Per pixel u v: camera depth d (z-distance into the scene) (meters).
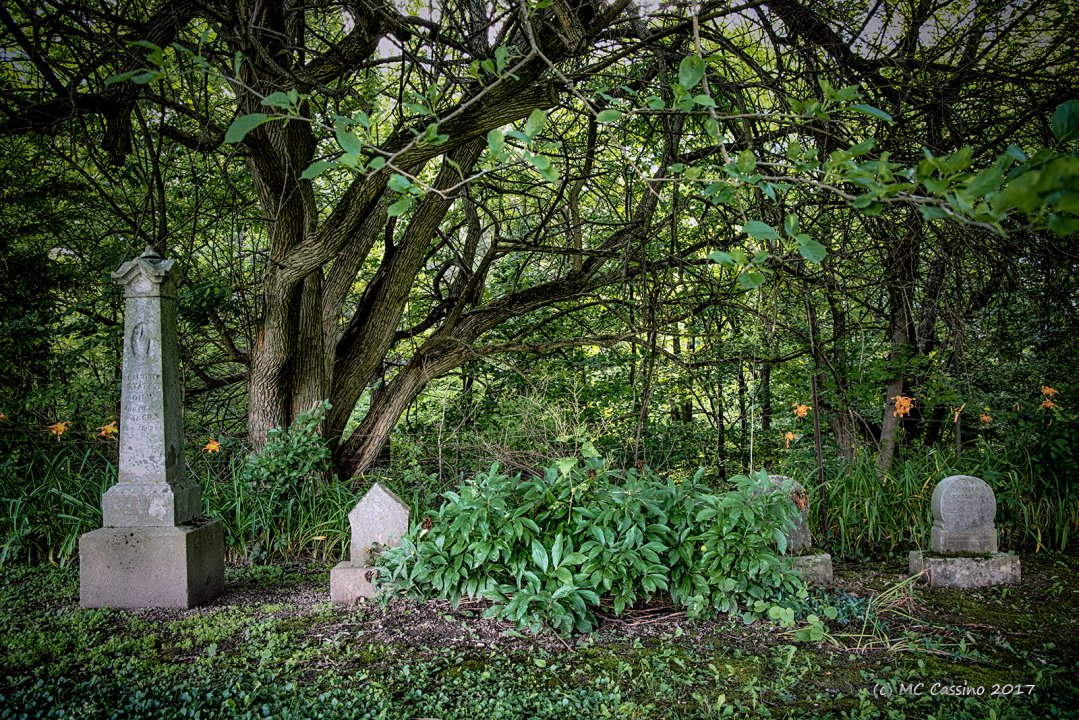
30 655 3.86
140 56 4.62
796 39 5.39
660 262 6.94
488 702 3.29
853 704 3.29
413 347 10.99
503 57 2.83
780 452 9.54
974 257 5.78
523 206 9.79
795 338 7.24
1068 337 6.69
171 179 8.02
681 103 2.50
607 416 9.27
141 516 4.87
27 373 7.14
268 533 6.46
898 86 5.27
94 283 8.09
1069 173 1.25
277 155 6.34
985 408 6.27
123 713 3.17
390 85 7.40
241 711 3.19
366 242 7.84
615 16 4.49
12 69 6.29
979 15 5.97
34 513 6.02
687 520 4.56
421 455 8.45
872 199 2.06
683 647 3.99
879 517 6.28
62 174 7.48
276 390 7.54
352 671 3.66
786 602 4.52
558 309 10.21
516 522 4.28
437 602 4.63
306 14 7.78
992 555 5.20
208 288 7.39
